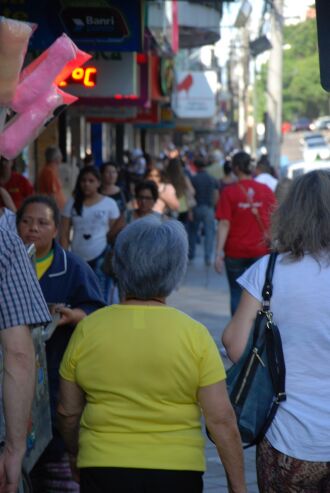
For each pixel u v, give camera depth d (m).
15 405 5.30
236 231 14.62
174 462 5.19
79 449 5.35
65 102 5.98
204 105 50.84
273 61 37.75
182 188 24.86
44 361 6.82
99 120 32.34
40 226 7.77
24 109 5.82
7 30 5.20
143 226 5.38
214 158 41.75
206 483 9.20
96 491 5.20
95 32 13.77
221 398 5.29
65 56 5.79
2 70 5.29
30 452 6.35
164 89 26.94
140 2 13.69
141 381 5.24
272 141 38.09
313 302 5.63
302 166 30.53
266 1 29.36
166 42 23.27
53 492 7.53
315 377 5.63
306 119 121.19
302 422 5.58
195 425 5.30
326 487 5.66
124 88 17.17
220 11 26.78
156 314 5.34
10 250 5.34
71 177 26.59
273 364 5.66
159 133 61.22
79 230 14.46
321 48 7.34
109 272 10.12
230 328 5.82
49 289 7.75
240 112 86.75
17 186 17.92
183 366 5.23
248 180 14.62
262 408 5.69
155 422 5.23
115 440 5.22
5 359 5.32
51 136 26.55
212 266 26.75
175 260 5.34
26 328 5.34
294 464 5.60
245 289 5.82
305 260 5.73
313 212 5.74
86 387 5.33
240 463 5.39
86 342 5.35
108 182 16.84
